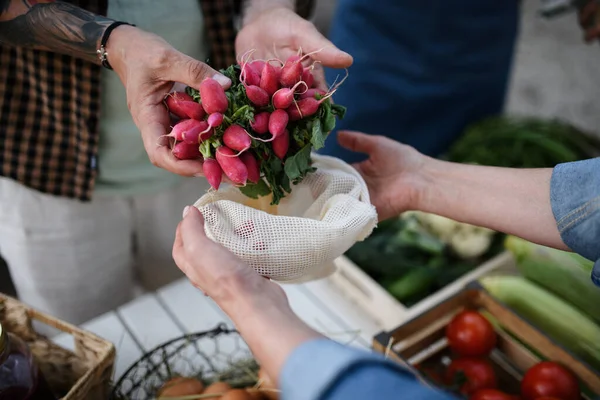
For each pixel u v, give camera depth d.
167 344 1.11
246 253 0.86
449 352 1.25
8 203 1.40
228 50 1.38
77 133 1.29
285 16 1.11
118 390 1.04
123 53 0.99
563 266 1.30
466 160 1.88
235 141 0.82
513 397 1.09
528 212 0.99
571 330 1.26
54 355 1.07
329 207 0.95
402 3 1.75
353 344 1.30
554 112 3.01
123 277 1.67
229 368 1.18
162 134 0.93
